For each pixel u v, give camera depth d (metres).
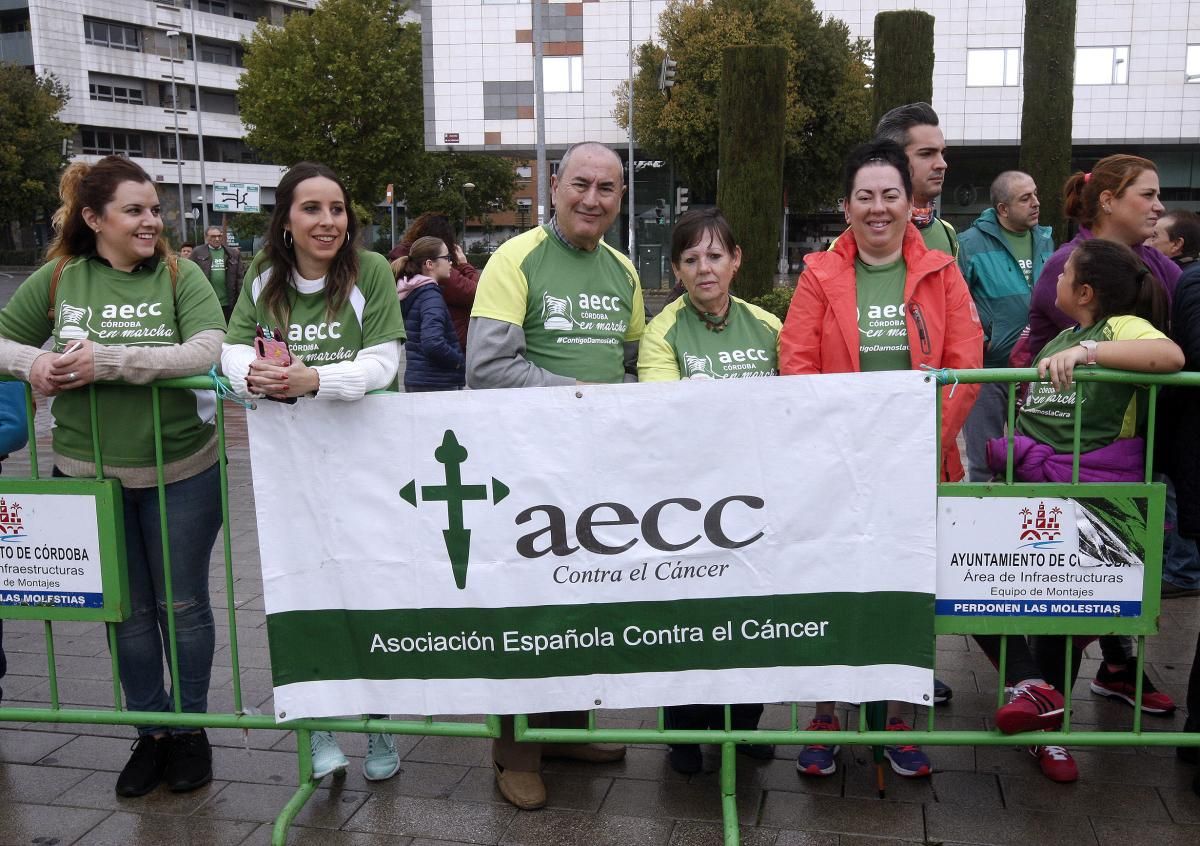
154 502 3.26
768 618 3.04
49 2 52.50
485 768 3.51
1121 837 2.98
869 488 3.00
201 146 49.41
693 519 3.01
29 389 3.19
